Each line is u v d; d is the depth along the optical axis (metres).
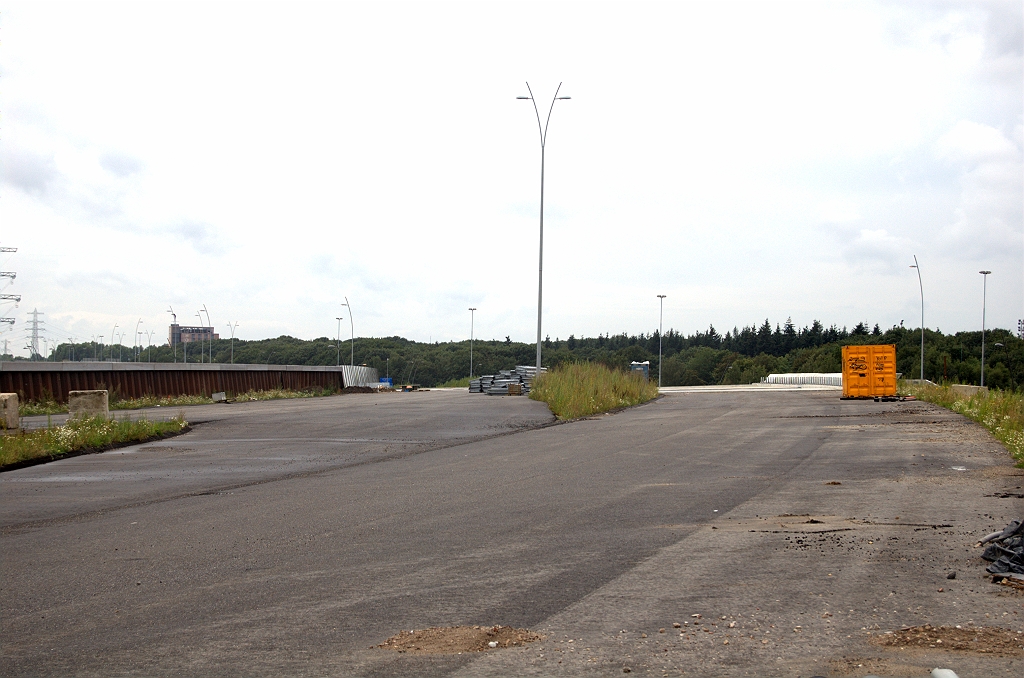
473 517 11.14
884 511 11.11
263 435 24.55
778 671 5.40
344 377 75.75
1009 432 19.66
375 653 5.84
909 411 31.03
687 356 186.50
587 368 43.66
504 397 49.28
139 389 46.16
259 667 5.61
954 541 9.17
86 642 6.22
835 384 70.75
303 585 7.73
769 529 10.05
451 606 6.97
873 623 6.36
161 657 5.85
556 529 10.25
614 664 5.55
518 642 6.02
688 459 17.59
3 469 17.39
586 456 18.39
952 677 4.89
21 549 9.70
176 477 15.96
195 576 8.15
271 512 11.80
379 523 10.79
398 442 22.31
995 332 119.38
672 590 7.37
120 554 9.25
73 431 21.47
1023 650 5.75
